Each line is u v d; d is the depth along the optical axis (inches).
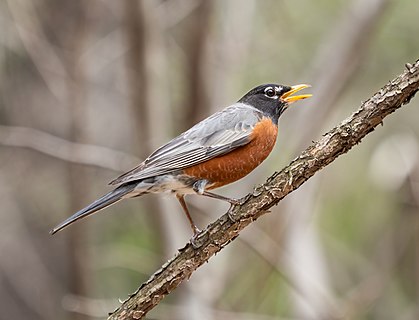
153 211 501.7
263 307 539.2
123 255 544.4
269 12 556.7
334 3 555.5
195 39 528.1
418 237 511.8
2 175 605.6
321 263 509.0
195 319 489.1
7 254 612.4
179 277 263.9
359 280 544.4
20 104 599.2
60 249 619.2
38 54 529.0
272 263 477.7
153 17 487.2
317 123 515.8
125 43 494.9
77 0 559.2
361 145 551.8
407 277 525.0
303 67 555.8
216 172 324.8
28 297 615.2
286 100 357.1
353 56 514.9
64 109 601.0
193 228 321.1
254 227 486.3
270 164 520.7
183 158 320.5
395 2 534.9
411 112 545.3
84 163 488.1
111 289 557.3
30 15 527.8
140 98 494.3
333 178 554.6
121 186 311.9
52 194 607.5
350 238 546.9
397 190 503.2
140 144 499.5
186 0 521.3
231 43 535.8
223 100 543.5
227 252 512.7
